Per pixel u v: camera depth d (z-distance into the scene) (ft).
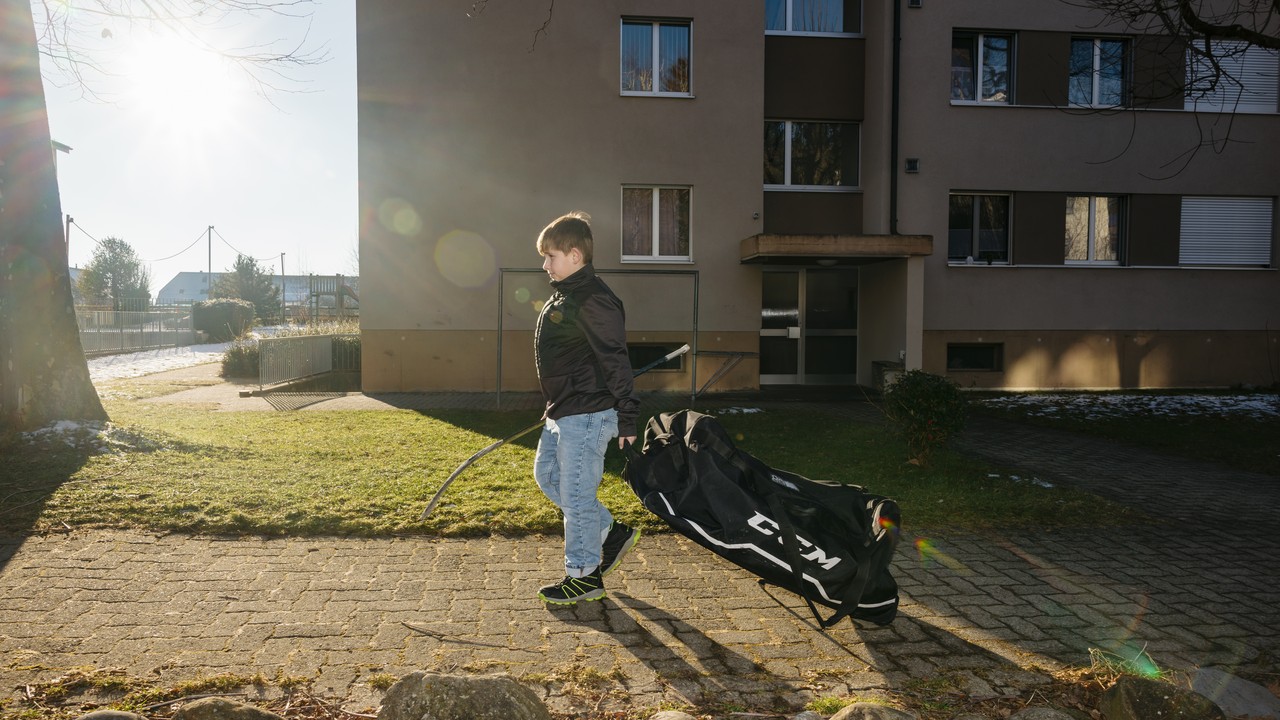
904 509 18.26
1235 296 48.65
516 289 42.73
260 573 12.87
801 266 47.98
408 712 7.60
